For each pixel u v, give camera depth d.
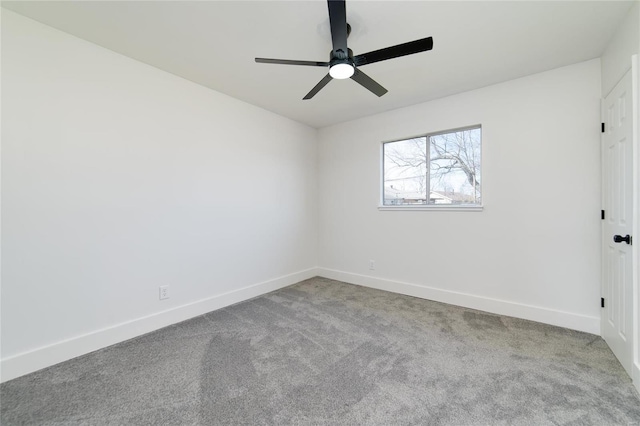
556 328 2.44
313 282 4.02
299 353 2.05
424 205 3.32
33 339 1.86
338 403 1.52
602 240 2.24
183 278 2.70
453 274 3.09
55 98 1.96
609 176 2.09
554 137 2.50
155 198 2.50
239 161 3.22
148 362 1.94
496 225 2.81
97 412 1.47
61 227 1.99
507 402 1.52
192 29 1.96
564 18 1.82
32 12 1.79
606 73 2.15
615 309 1.97
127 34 2.02
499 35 2.01
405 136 3.44
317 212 4.38
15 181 1.81
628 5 1.70
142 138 2.41
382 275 3.66
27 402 1.55
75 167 2.05
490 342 2.19
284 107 3.45
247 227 3.32
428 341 2.21
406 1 1.67
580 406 1.48
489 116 2.83
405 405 1.50
